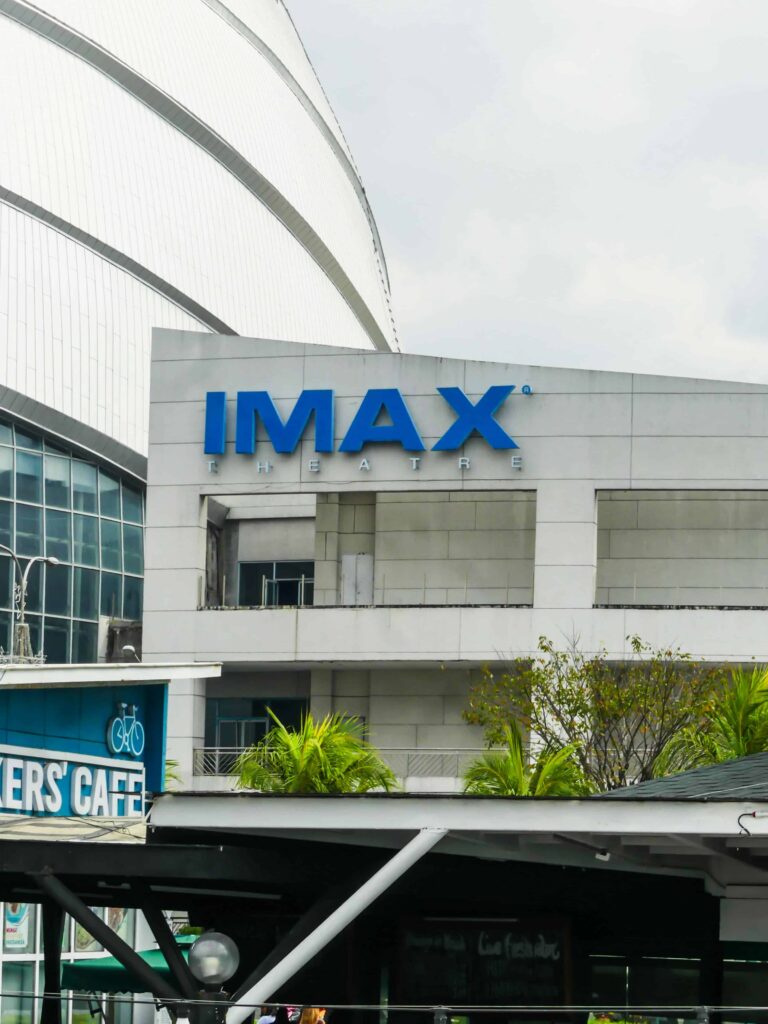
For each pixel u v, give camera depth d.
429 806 12.44
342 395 58.00
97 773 28.41
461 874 15.29
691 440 55.03
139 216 90.88
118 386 83.75
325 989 16.38
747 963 15.72
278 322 102.00
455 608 55.72
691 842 13.88
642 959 15.94
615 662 54.16
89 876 14.56
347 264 115.94
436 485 56.72
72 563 76.94
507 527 58.44
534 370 56.28
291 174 108.31
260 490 58.09
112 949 13.34
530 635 54.97
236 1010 12.80
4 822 16.47
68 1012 27.41
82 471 79.56
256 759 39.53
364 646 56.22
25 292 80.75
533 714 46.53
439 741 57.72
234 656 57.19
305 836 14.03
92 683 27.09
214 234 97.31
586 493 55.38
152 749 30.67
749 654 53.44
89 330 83.50
